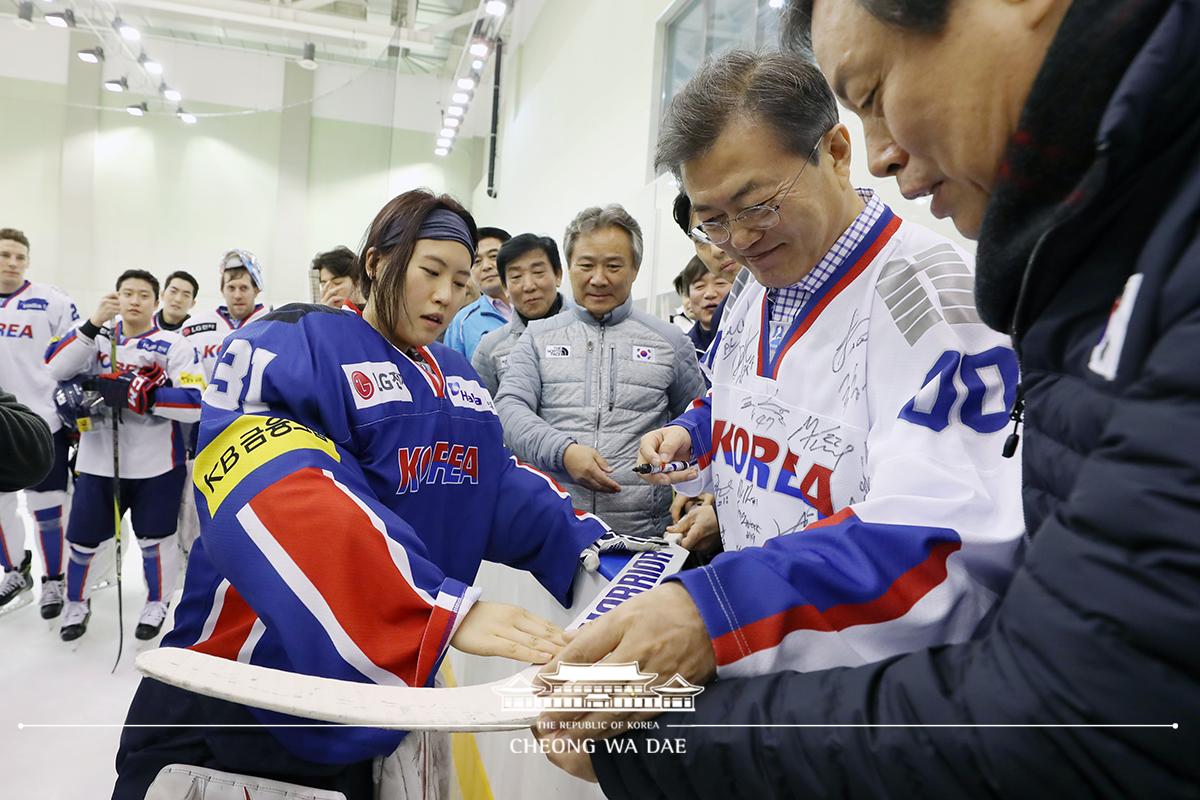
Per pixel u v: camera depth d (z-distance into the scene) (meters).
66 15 4.19
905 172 0.44
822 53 0.41
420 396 0.87
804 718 0.33
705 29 3.66
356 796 0.79
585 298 1.67
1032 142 0.32
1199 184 0.25
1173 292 0.25
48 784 1.60
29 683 2.16
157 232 4.39
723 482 0.92
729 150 0.66
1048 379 0.35
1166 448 0.23
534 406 1.66
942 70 0.35
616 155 4.71
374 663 0.60
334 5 4.18
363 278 0.90
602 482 1.37
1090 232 0.31
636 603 0.41
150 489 2.61
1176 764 0.23
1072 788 0.25
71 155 4.36
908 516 0.49
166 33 4.48
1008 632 0.28
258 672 0.49
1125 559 0.23
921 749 0.29
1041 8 0.31
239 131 4.29
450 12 7.26
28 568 3.01
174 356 2.63
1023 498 0.39
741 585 0.41
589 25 5.62
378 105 4.19
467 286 0.88
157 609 2.63
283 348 0.79
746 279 0.97
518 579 1.27
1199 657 0.22
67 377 2.56
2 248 3.00
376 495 0.81
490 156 9.26
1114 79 0.29
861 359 0.68
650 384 1.62
